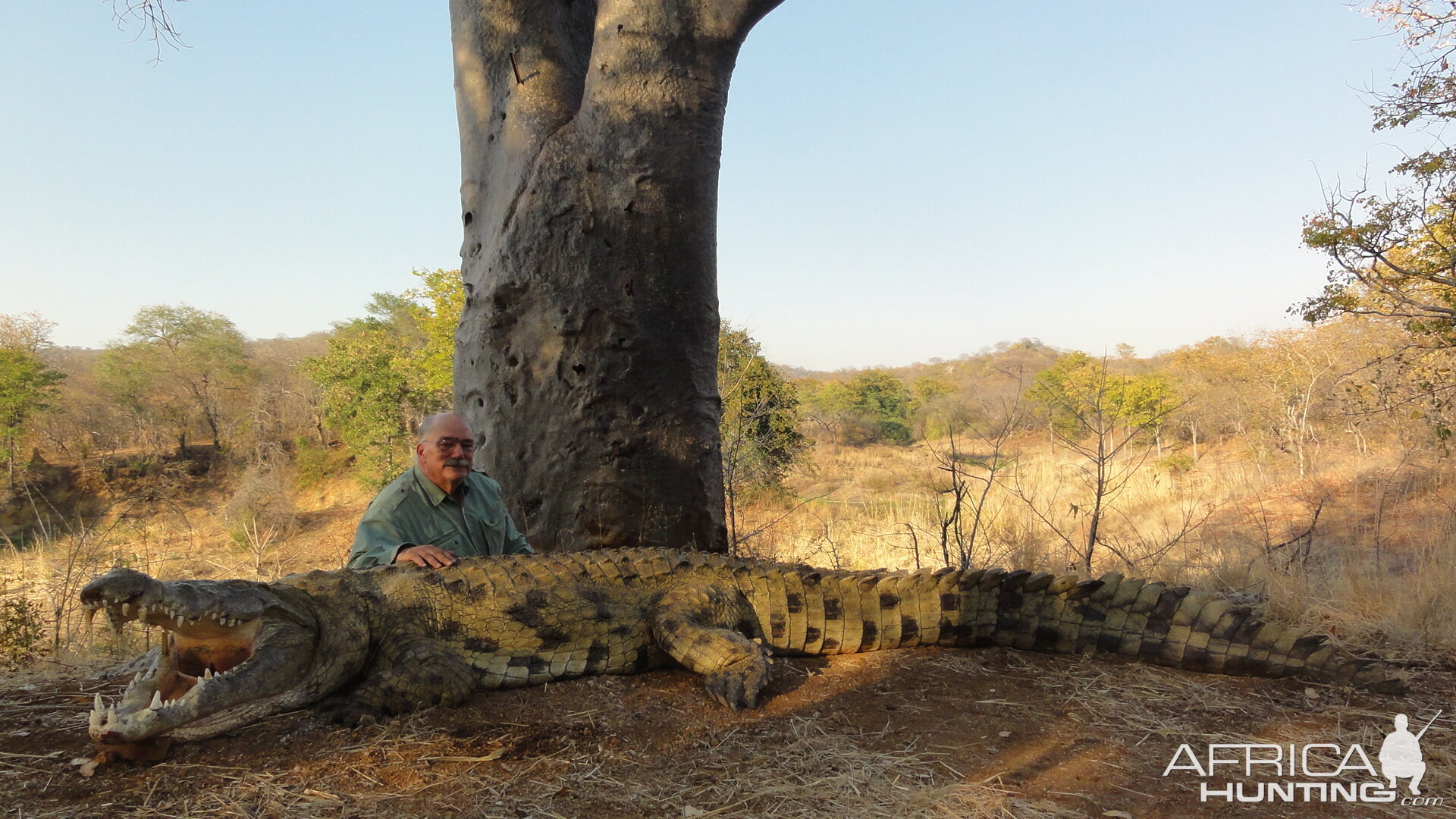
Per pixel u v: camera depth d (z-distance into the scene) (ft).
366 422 112.57
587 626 13.30
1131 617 14.51
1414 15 29.86
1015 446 64.90
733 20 19.61
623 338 18.88
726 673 12.50
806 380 135.85
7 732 11.07
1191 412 76.74
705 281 20.01
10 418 116.57
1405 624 15.79
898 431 131.44
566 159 19.10
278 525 59.72
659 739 10.91
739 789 9.46
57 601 19.30
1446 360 39.34
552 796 9.27
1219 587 21.53
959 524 31.50
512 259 19.27
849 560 30.07
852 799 9.25
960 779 9.83
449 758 10.22
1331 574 20.17
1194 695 12.71
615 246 18.94
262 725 11.14
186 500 117.39
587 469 18.81
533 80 20.08
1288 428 60.75
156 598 9.78
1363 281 32.91
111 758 9.98
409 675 11.72
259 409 145.28
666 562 14.53
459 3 21.29
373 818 8.78
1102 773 10.09
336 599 12.12
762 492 45.65
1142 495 46.16
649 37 19.15
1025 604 15.01
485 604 12.89
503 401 19.42
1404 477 37.83
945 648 15.01
